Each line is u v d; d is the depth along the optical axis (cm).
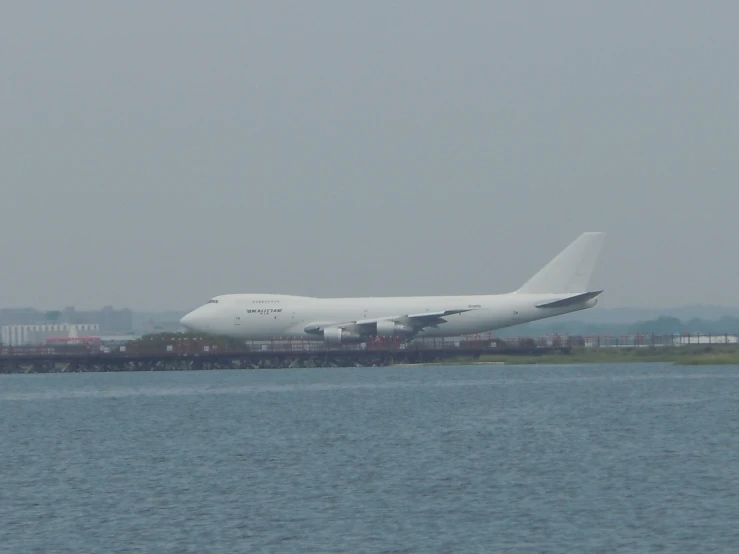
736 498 18725
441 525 17300
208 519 18100
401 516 17975
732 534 16275
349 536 16688
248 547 16125
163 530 17362
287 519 17938
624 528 16812
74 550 16212
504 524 17275
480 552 15612
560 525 17125
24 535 17238
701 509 17938
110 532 17325
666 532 16500
